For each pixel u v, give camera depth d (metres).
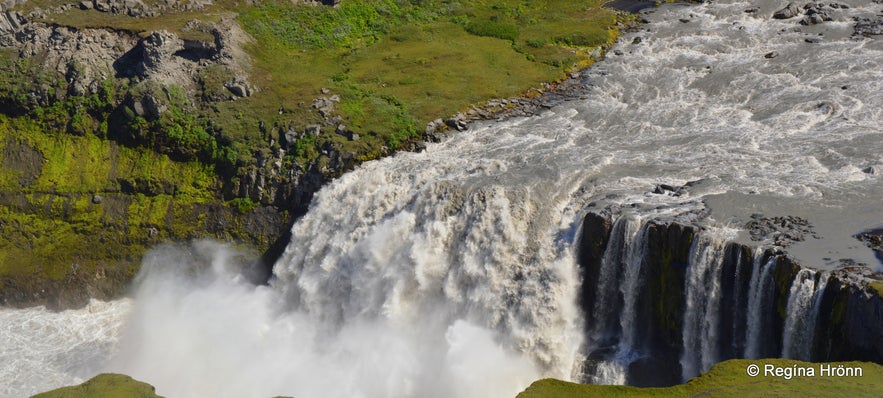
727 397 33.59
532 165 53.59
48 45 69.56
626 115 61.81
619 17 81.69
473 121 64.06
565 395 36.09
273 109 65.38
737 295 39.78
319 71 72.31
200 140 63.62
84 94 66.69
